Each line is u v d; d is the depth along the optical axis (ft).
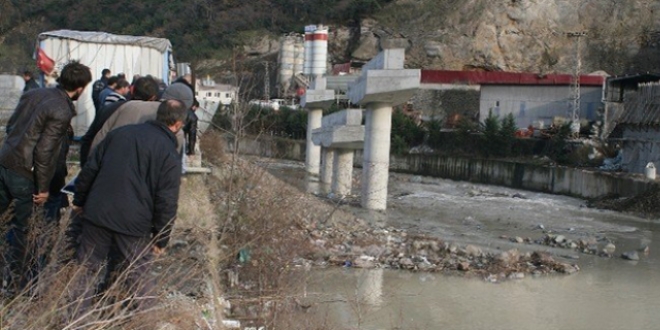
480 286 53.31
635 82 164.55
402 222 88.12
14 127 22.45
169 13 332.80
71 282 18.08
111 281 19.20
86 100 61.72
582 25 279.90
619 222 103.35
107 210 19.63
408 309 44.42
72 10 310.04
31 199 22.31
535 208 116.67
